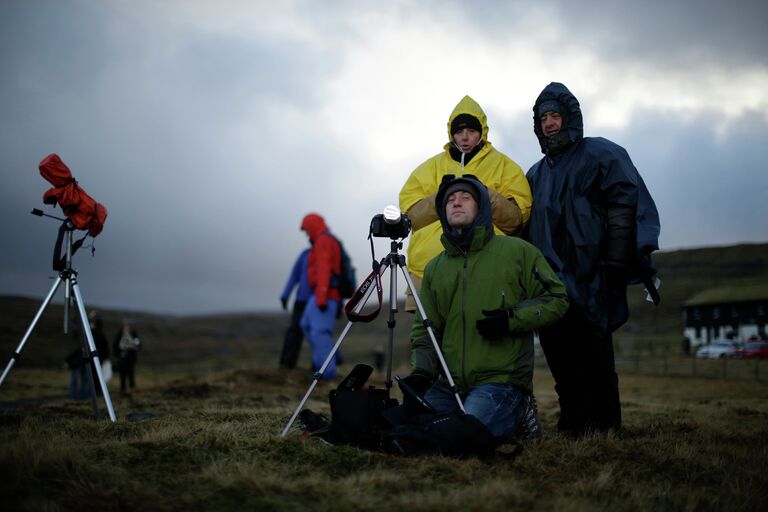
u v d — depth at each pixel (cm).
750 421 686
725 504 331
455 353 455
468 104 558
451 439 400
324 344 1401
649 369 3553
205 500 314
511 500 323
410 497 323
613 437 481
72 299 576
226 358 6588
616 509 320
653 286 524
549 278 450
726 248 13938
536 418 470
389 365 473
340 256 1428
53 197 537
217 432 444
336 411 432
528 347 455
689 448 454
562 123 532
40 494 309
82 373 1331
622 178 510
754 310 7512
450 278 464
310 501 317
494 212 512
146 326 10719
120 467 358
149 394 1107
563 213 520
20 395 1494
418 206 542
